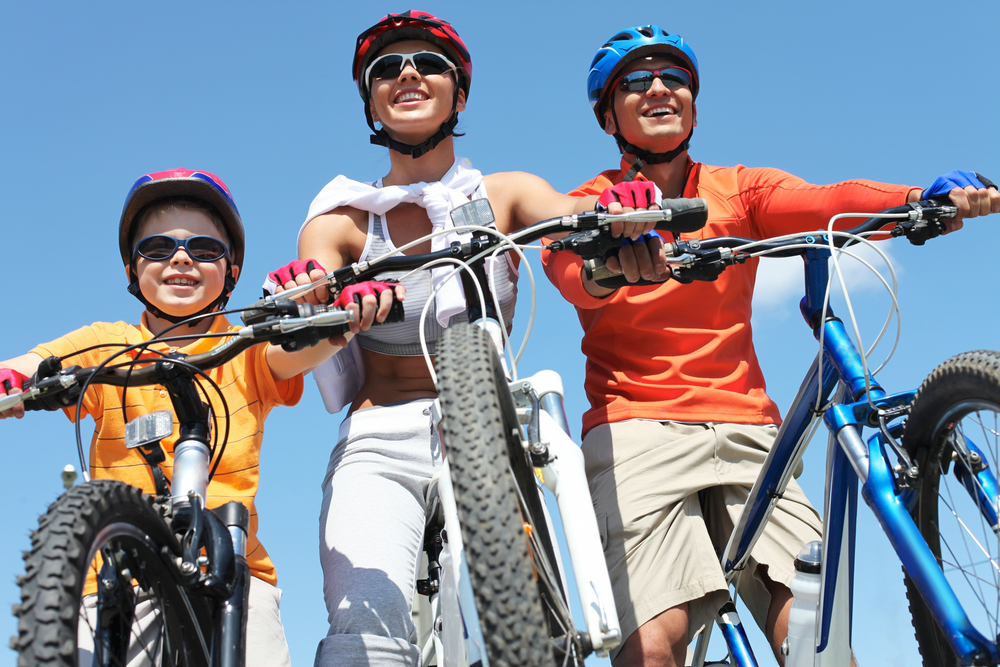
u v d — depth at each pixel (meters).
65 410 2.95
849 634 2.42
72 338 3.15
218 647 2.09
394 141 3.38
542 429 2.20
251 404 3.04
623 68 3.65
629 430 3.20
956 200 2.58
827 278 2.55
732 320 3.41
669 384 3.28
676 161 3.74
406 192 3.28
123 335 3.23
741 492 3.13
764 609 3.06
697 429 3.18
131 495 1.93
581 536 2.03
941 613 1.96
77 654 1.65
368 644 2.53
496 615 1.65
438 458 3.06
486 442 1.79
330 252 3.28
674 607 2.88
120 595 1.94
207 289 3.20
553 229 2.40
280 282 2.60
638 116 3.60
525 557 1.70
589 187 3.75
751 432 3.19
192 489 2.18
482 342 2.01
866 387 2.29
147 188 3.20
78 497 1.81
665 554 2.95
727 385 3.29
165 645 2.03
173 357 2.32
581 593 1.97
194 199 3.28
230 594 2.11
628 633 2.87
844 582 2.40
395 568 2.74
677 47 3.63
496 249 2.38
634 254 2.44
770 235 3.57
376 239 3.31
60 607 1.63
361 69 3.45
